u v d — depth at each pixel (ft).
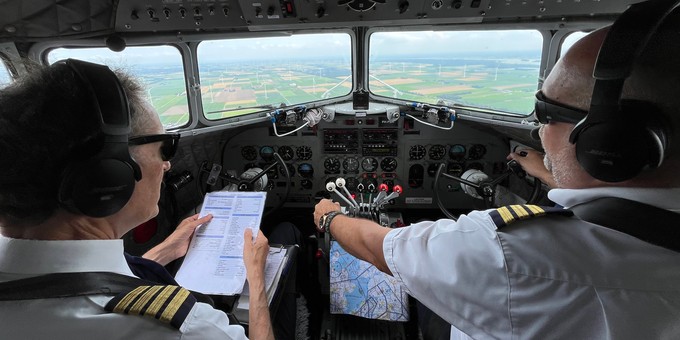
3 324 1.00
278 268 3.14
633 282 1.04
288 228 5.01
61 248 1.19
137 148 1.38
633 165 1.07
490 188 5.07
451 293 1.32
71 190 1.11
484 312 1.25
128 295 1.17
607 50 1.06
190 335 1.15
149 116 1.42
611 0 4.22
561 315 1.10
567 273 1.11
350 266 4.23
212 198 3.61
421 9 4.65
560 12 4.47
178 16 4.59
